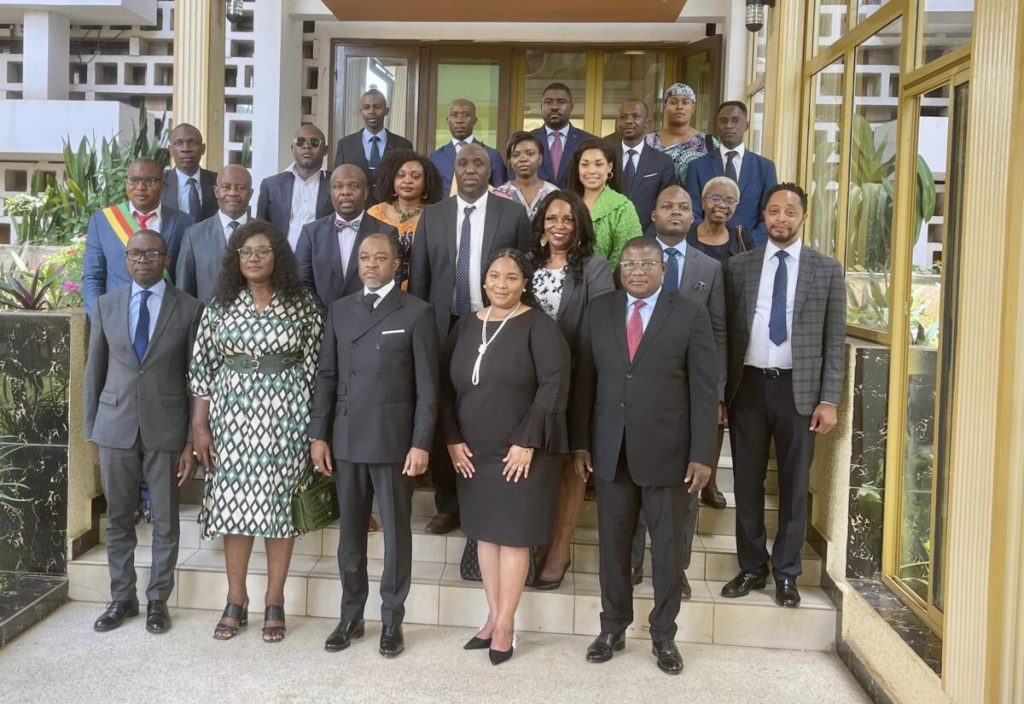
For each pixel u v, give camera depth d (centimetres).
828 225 475
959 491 254
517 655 337
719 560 384
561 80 757
